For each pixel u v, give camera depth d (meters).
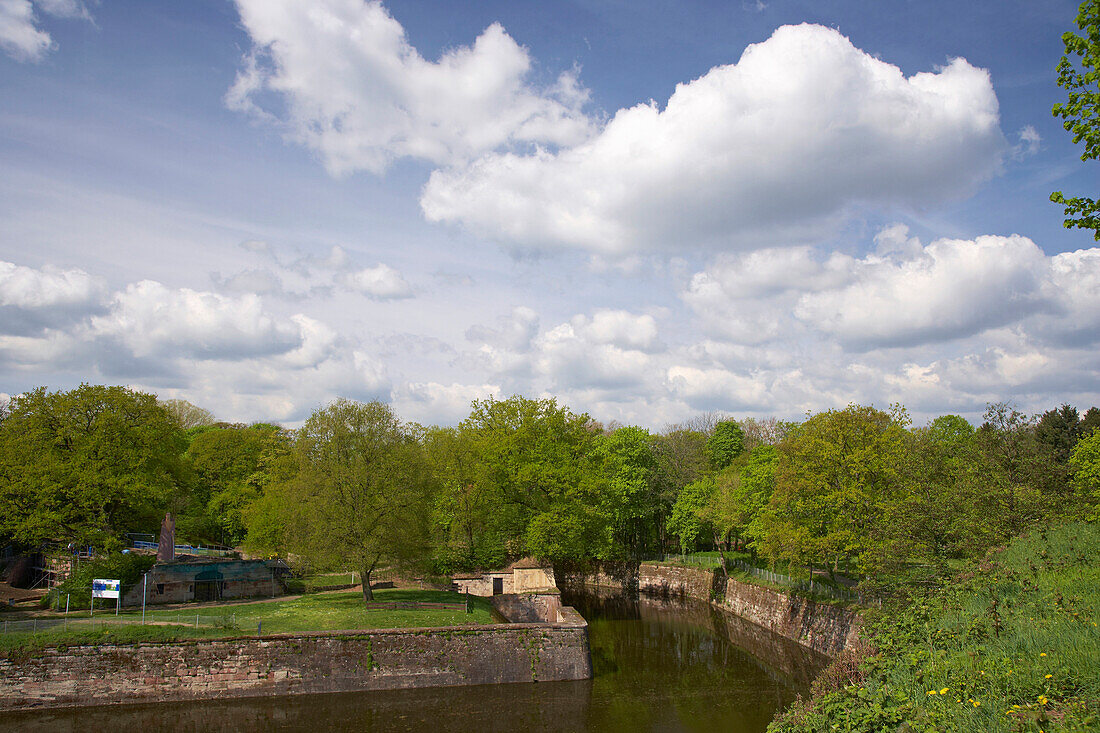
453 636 35.53
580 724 30.70
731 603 59.44
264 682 32.50
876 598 32.72
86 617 37.09
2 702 30.17
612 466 72.56
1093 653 12.10
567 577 80.31
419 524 43.44
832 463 40.22
